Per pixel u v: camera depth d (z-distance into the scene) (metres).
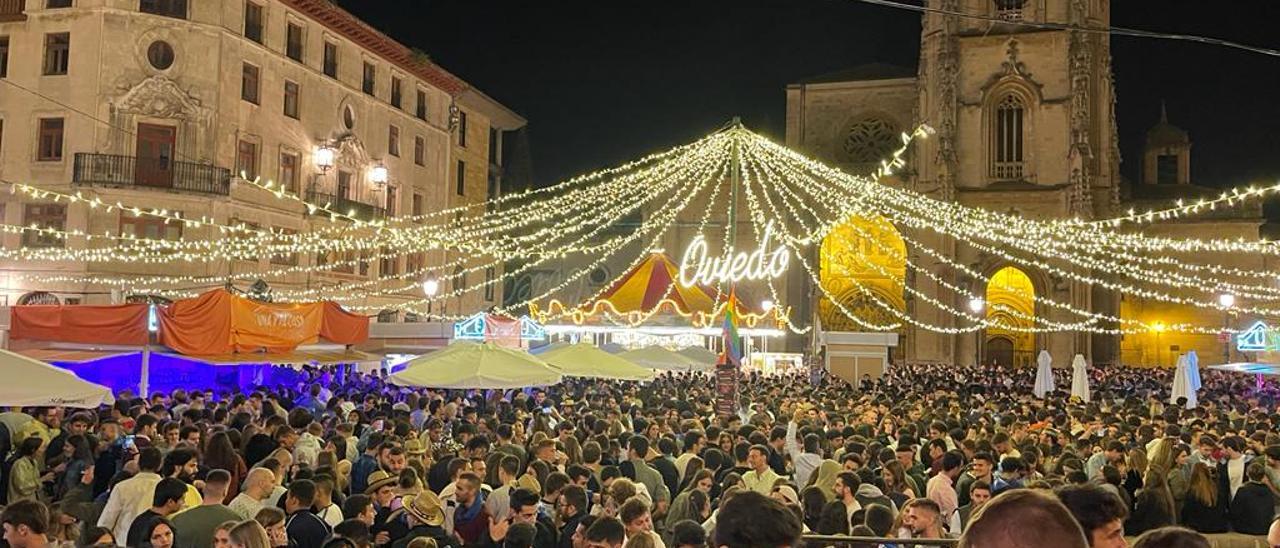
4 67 42.06
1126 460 13.76
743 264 35.91
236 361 21.92
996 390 41.59
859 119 73.69
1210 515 12.58
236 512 8.78
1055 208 63.62
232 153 43.00
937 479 11.35
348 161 50.31
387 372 35.44
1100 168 64.19
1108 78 64.94
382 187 52.91
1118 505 5.16
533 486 10.88
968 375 50.56
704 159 53.81
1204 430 16.98
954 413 22.41
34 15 41.69
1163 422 19.41
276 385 31.00
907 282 64.44
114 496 9.81
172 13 42.00
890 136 72.94
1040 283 63.50
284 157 46.41
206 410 17.39
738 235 68.81
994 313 68.88
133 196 40.88
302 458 13.30
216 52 42.28
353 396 25.50
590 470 11.51
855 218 67.94
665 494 12.11
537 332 31.86
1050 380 34.75
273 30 45.56
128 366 27.00
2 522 6.97
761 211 66.75
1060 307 62.50
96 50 40.97
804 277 67.62
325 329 22.31
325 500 9.89
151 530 7.98
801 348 66.88
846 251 69.31
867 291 68.88
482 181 66.25
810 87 74.69
